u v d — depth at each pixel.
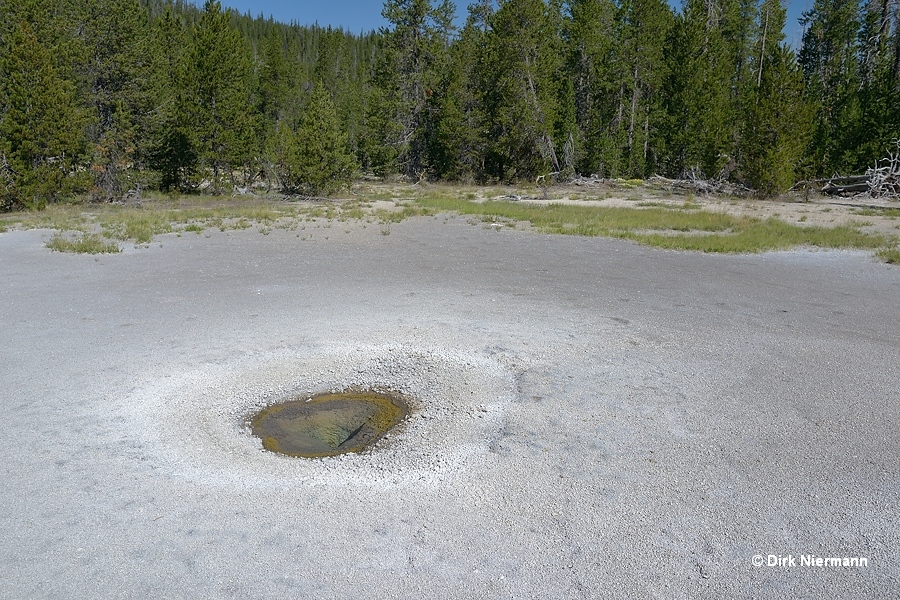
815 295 10.08
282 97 51.97
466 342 7.51
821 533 3.95
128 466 4.77
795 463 4.75
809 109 27.75
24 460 4.82
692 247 14.76
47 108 23.78
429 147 41.53
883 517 4.10
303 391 6.21
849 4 39.81
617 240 15.95
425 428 5.40
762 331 8.02
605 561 3.70
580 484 4.48
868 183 27.55
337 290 10.23
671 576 3.58
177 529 4.01
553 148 37.00
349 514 4.18
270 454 5.01
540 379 6.37
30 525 4.04
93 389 6.15
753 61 44.09
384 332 7.89
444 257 13.39
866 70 37.69
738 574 3.60
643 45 37.22
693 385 6.20
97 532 3.98
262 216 20.73
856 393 5.99
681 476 4.58
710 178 31.55
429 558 3.73
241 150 30.80
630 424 5.37
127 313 8.88
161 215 21.27
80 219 20.38
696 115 34.59
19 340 7.64
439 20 40.09
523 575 3.59
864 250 14.54
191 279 11.20
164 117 31.33
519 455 4.89
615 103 39.84
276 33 65.31
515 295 9.91
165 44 39.19
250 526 4.04
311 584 3.52
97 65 30.11
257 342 7.52
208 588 3.49
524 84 35.22
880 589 3.49
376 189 34.25
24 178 22.95
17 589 3.49
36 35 27.12
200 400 5.96
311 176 28.38
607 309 9.09
